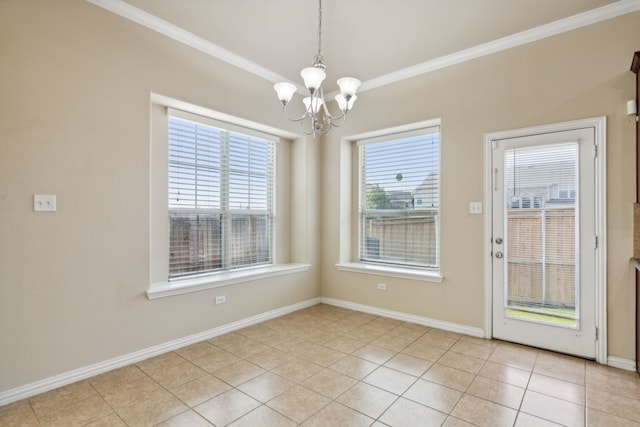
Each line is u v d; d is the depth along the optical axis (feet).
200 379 7.93
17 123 7.03
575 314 9.05
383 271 12.66
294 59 11.36
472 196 10.70
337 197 14.26
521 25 9.27
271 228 13.93
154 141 10.03
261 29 9.53
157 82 9.27
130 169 8.73
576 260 9.02
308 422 6.29
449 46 10.43
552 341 9.41
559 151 9.25
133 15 8.70
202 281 10.38
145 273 9.04
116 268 8.49
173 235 10.62
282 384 7.70
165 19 9.09
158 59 9.29
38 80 7.29
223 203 12.07
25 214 7.13
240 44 10.39
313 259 14.47
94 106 8.10
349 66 11.78
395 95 12.39
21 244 7.08
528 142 9.73
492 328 10.41
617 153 8.46
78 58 7.85
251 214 13.07
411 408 6.73
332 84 13.37
